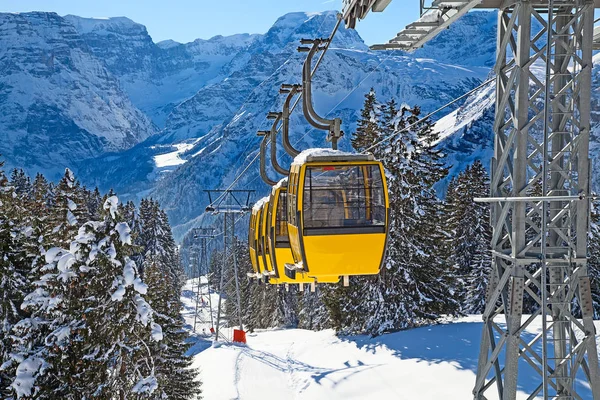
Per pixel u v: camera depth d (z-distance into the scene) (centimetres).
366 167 1367
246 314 10156
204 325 10825
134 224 9238
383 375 3612
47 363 2325
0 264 2659
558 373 1582
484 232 6238
